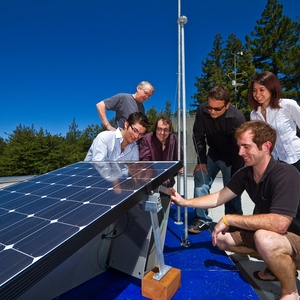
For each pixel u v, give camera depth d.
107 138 2.59
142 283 1.60
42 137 24.95
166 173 1.55
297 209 1.67
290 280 1.58
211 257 2.18
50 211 1.13
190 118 9.16
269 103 2.49
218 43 31.20
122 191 1.24
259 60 23.86
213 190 5.76
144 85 3.48
